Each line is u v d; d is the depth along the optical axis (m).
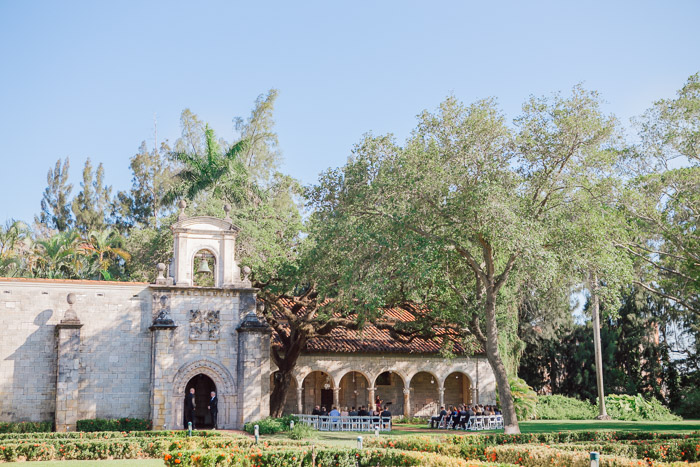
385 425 35.28
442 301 37.00
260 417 34.50
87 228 69.25
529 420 46.69
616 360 56.97
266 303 40.66
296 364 42.09
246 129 58.84
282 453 20.03
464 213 28.84
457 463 17.75
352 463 20.86
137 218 69.00
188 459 18.53
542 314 58.38
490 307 31.05
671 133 34.56
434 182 29.34
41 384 32.22
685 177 34.00
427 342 45.81
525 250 27.48
